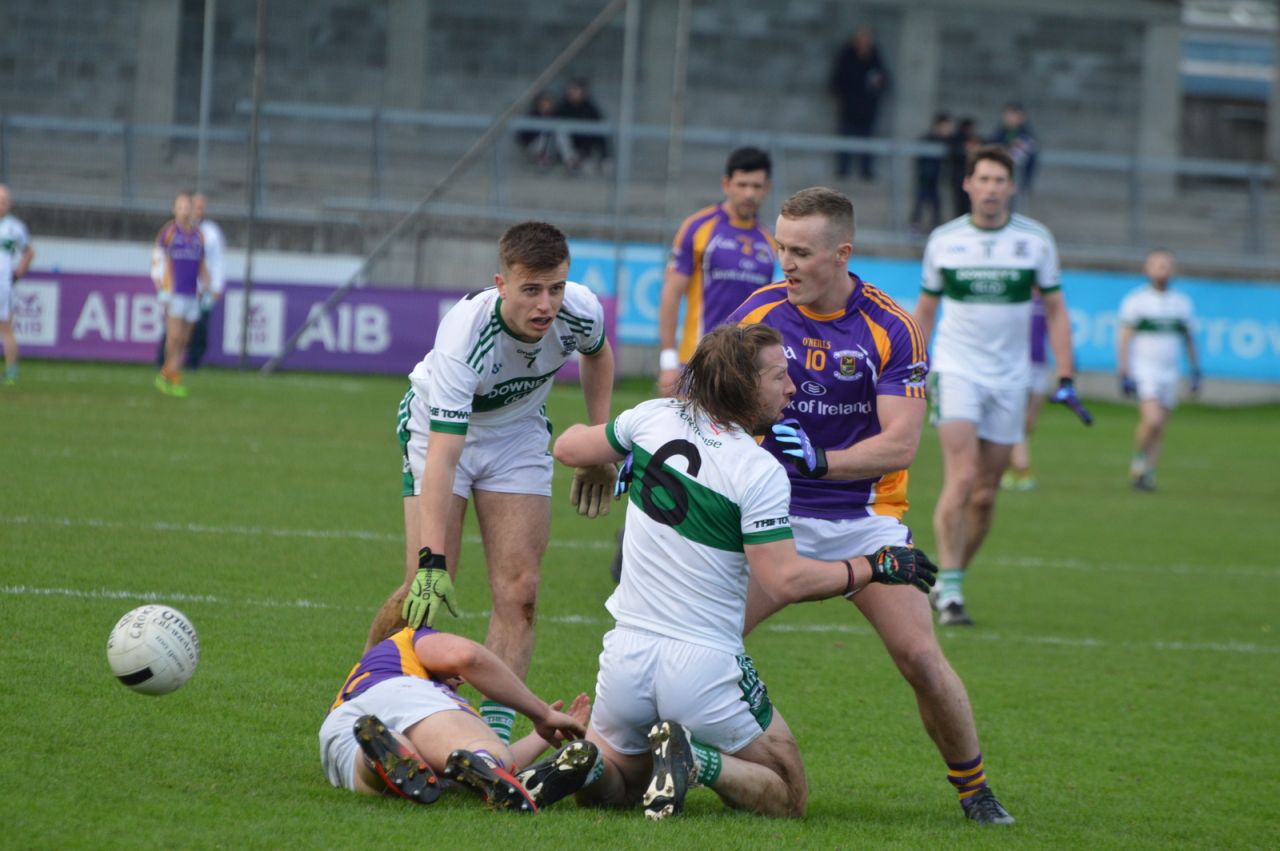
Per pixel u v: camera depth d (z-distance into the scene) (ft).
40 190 291.17
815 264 60.08
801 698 79.87
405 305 262.47
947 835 56.65
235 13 320.91
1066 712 80.74
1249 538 151.94
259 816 52.06
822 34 382.63
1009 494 177.47
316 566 103.09
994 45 388.16
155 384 224.94
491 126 312.91
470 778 52.54
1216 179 382.83
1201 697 85.81
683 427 56.18
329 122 314.14
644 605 56.08
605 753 57.41
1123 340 191.62
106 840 48.32
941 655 59.62
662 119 365.61
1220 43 506.07
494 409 67.26
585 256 272.31
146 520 114.62
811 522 61.93
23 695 65.92
